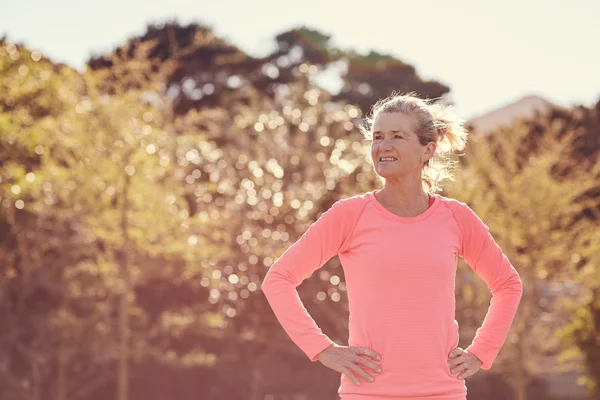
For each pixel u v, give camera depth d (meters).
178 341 27.42
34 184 21.05
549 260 22.58
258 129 24.11
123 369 22.48
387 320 3.21
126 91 25.44
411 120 3.34
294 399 26.98
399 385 3.19
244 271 22.58
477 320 22.48
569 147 29.14
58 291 23.80
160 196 21.91
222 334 23.98
